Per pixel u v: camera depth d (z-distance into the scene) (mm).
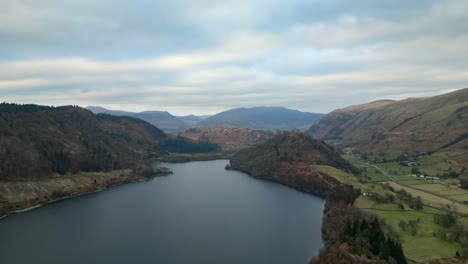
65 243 157625
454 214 166375
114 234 169250
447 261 107438
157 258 140125
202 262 135875
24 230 176875
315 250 147500
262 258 139000
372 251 122250
